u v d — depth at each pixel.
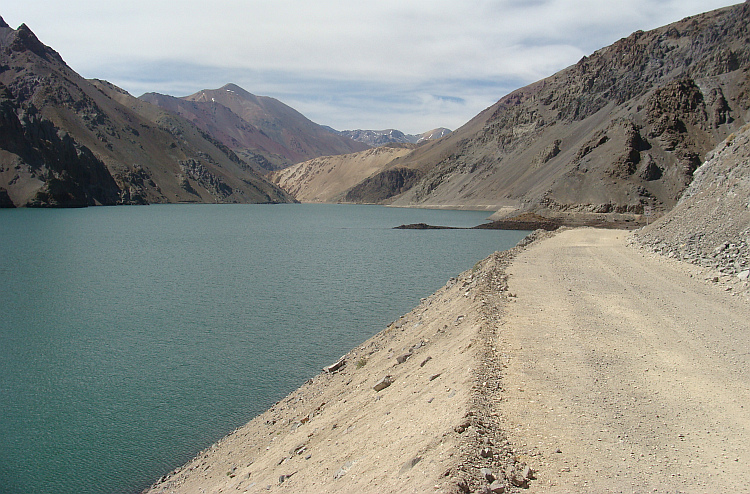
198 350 31.22
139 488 17.83
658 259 32.22
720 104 139.50
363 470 10.34
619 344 14.82
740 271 23.94
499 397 10.87
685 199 41.66
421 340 20.08
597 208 127.56
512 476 7.86
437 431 9.88
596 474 7.97
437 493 7.36
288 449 15.46
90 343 32.97
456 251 82.38
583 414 10.14
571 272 27.78
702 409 10.39
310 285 52.16
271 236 117.69
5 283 55.06
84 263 71.44
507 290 22.50
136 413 23.00
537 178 197.25
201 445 20.41
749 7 192.00
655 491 7.48
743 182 31.41
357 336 33.38
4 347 32.19
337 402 18.11
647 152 135.50
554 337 15.42
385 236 114.81
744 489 7.45
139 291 50.16
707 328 16.41
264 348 31.34
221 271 62.94
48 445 20.36
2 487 17.77
